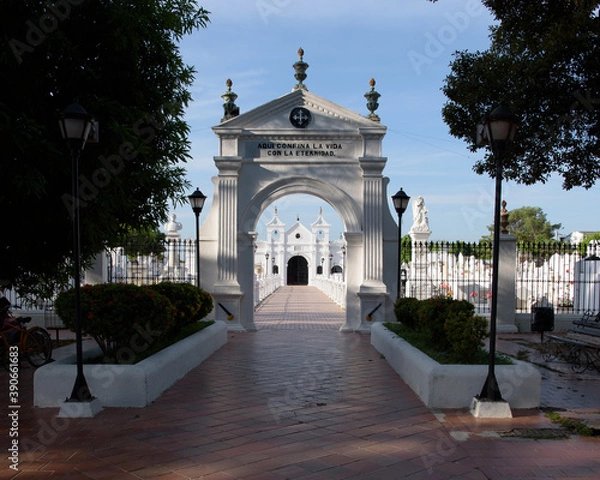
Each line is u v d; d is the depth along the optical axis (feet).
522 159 39.32
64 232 29.99
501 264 52.75
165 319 27.50
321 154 53.62
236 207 52.75
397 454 18.54
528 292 65.92
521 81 35.65
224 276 52.47
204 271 53.21
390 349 34.81
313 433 20.67
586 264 58.18
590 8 29.91
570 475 16.98
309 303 93.91
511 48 36.29
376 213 52.54
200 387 28.22
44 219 27.86
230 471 16.94
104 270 51.98
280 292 135.23
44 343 32.76
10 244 29.55
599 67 33.17
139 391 24.32
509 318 52.49
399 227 46.42
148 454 18.37
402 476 16.71
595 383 30.07
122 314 26.12
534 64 34.30
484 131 25.20
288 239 201.98
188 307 34.94
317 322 62.18
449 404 24.38
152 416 22.85
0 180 24.85
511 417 22.95
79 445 19.24
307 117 53.31
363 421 22.25
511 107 35.76
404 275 66.54
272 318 67.05
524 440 20.15
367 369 33.40
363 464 17.62
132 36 27.35
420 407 24.45
